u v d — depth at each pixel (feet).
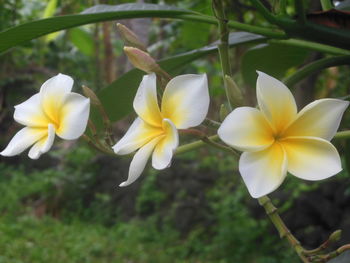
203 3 3.35
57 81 1.05
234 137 0.84
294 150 0.88
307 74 1.52
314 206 7.15
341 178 7.00
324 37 1.27
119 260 8.13
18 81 9.15
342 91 6.07
